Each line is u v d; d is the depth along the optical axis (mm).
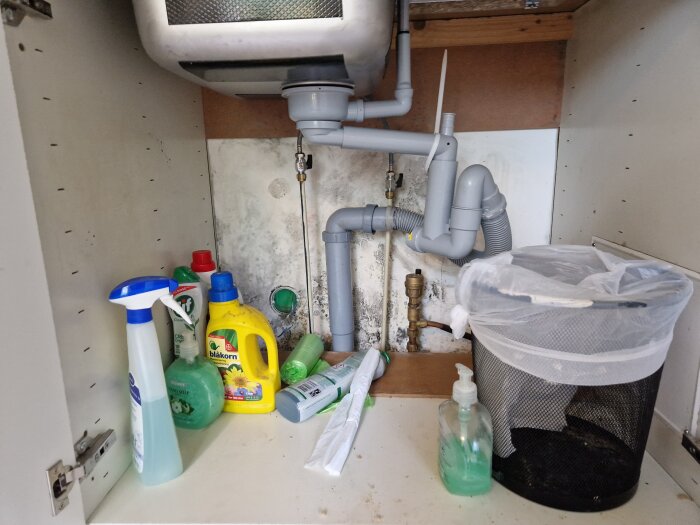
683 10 633
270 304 1184
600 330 552
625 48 779
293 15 602
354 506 644
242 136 1100
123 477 722
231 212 1143
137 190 807
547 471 635
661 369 610
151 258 852
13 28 525
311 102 796
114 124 739
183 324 902
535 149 1061
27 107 545
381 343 1149
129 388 720
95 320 668
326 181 1103
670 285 589
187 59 668
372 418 851
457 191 833
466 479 651
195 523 624
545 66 1021
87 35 670
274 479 703
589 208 913
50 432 564
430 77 1036
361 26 604
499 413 654
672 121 661
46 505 557
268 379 875
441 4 930
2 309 492
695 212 614
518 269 626
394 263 1132
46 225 568
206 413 827
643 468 708
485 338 635
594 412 649
